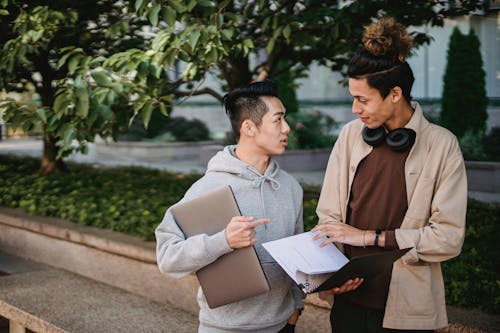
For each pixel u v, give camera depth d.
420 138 1.95
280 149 2.01
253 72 6.14
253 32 5.10
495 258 3.97
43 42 4.89
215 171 2.06
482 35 12.23
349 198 2.10
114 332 3.46
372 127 1.96
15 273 5.18
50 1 5.00
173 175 8.96
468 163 8.88
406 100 1.95
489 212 5.71
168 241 1.91
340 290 1.96
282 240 1.93
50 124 4.06
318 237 1.97
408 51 1.89
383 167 2.00
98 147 15.02
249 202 2.00
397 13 4.44
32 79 7.18
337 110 16.73
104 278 4.64
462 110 10.73
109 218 5.11
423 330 1.98
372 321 2.05
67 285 4.38
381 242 1.92
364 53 1.88
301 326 3.38
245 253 1.85
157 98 4.20
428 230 1.88
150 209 5.42
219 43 3.79
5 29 5.25
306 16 4.61
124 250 4.42
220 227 1.90
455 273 3.50
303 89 17.70
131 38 6.08
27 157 10.60
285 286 2.05
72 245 4.98
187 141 15.04
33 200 6.05
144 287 4.29
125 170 9.42
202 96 18.38
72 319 3.64
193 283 3.91
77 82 3.74
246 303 1.98
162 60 3.71
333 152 2.18
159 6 3.46
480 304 3.04
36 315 3.68
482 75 10.67
